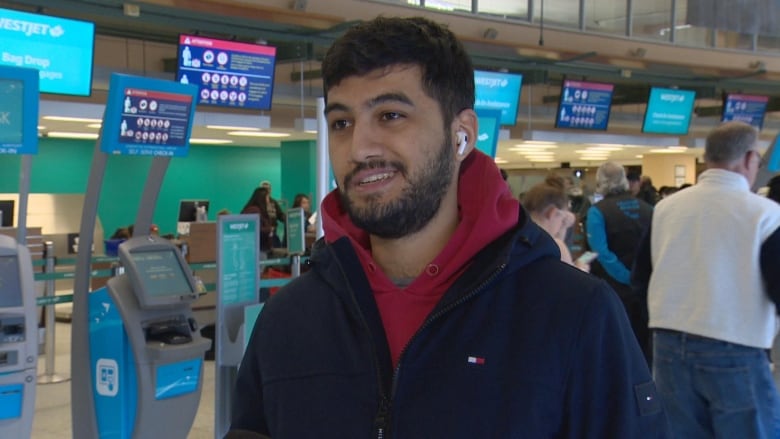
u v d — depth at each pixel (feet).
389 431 3.26
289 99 38.19
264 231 31.32
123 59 35.96
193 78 28.50
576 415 3.22
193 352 11.98
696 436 8.70
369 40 3.40
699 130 55.88
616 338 3.28
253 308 10.92
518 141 44.21
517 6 43.62
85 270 11.91
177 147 11.92
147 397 11.64
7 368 10.50
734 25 47.16
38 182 44.09
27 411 10.78
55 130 37.96
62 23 24.11
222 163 53.42
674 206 8.89
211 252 23.56
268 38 33.50
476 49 38.86
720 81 50.55
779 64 52.54
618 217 13.53
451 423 3.17
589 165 73.41
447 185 3.51
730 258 8.25
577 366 3.22
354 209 3.49
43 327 22.52
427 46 3.40
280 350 3.69
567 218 10.50
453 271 3.41
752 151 8.48
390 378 3.38
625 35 47.78
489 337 3.28
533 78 42.37
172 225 50.83
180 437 12.33
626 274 13.26
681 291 8.61
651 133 45.62
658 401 3.39
